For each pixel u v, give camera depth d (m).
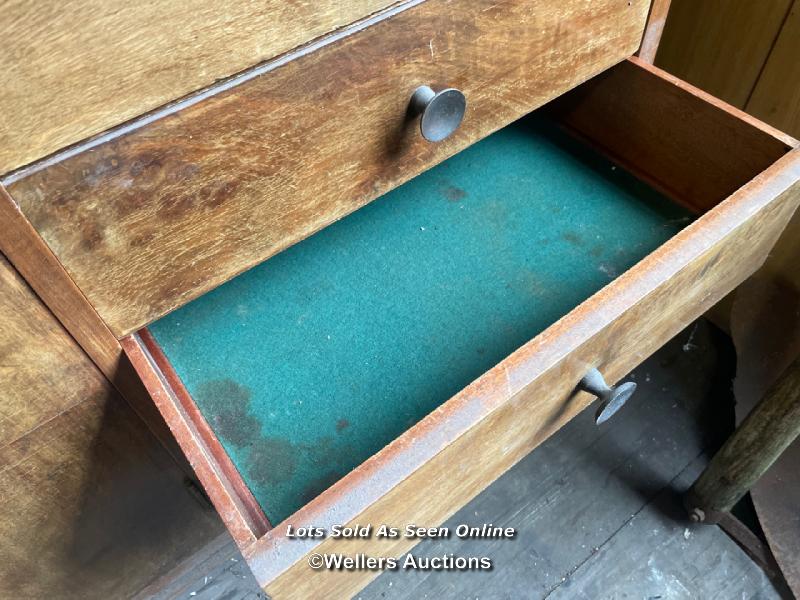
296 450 0.54
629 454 1.01
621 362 0.61
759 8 0.77
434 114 0.48
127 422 0.57
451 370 0.58
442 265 0.66
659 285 0.51
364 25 0.43
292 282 0.65
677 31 0.88
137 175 0.39
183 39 0.36
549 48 0.56
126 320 0.46
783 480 0.94
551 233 0.69
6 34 0.31
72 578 0.73
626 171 0.74
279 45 0.40
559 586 0.91
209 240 0.46
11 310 0.41
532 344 0.48
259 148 0.44
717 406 1.05
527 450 0.61
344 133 0.47
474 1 0.48
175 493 0.72
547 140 0.77
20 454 0.53
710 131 0.64
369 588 0.91
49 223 0.38
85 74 0.34
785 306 0.96
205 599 0.91
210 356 0.59
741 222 0.53
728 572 0.92
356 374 0.58
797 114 0.81
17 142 0.34
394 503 0.46
